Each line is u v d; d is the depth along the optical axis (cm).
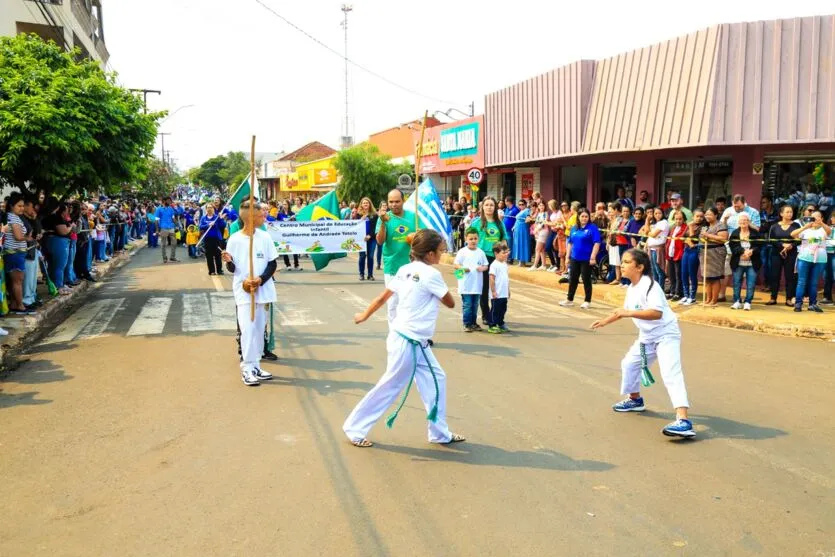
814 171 1405
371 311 555
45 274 1299
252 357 728
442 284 534
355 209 2241
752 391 706
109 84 1280
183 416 623
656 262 1333
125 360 836
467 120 2511
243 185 915
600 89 1684
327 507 441
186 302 1301
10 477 492
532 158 2011
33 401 671
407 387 547
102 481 484
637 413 635
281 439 564
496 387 717
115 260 2203
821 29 1250
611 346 910
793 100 1275
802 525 416
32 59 1249
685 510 436
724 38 1329
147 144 1299
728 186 1530
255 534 407
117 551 389
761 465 511
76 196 1712
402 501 450
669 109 1443
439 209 1074
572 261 1225
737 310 1139
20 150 1091
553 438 568
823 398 680
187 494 462
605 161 1877
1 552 388
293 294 1409
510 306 1248
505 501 449
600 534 405
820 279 1318
